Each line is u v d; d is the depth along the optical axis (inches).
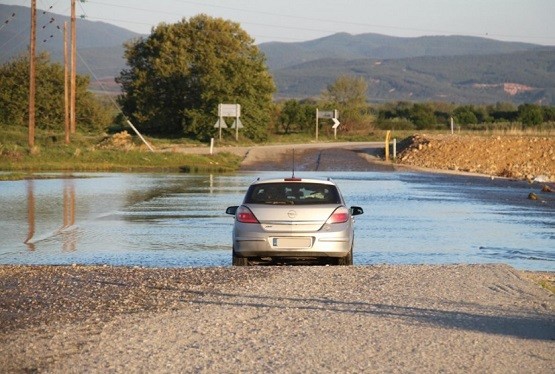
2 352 424.8
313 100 6151.6
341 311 524.7
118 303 548.7
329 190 766.5
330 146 3435.0
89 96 4217.5
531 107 5403.5
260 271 679.1
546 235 1077.8
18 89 4074.8
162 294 579.5
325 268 696.4
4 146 2645.2
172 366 398.0
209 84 3880.4
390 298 566.6
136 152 2689.5
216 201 1496.1
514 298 568.4
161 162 2603.3
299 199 756.0
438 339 453.1
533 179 2247.8
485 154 2883.9
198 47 4072.3
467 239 1029.2
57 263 822.5
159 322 492.7
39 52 4244.6
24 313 518.0
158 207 1386.6
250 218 743.1
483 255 899.4
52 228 1103.6
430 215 1311.5
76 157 2586.1
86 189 1722.4
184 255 880.3
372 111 6569.9
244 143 3676.2
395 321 497.4
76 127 4153.5
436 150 2903.5
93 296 572.4
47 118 4121.6
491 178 2235.5
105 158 2608.3
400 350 428.8
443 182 2060.8
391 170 2502.5
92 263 823.7
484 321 498.9
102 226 1131.3
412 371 390.0
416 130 5034.5
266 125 3941.9
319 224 740.0
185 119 3971.5
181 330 472.7
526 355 421.1
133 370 391.2
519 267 821.2
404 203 1509.6
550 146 2955.2
